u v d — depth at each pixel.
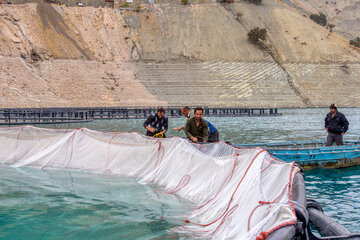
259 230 3.86
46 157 11.09
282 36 113.00
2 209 6.29
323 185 10.88
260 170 5.43
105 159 10.27
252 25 114.06
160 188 8.19
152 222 5.66
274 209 4.18
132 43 93.44
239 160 6.72
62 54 81.06
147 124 11.11
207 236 4.99
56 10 88.88
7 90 63.44
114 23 94.81
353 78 102.31
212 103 82.06
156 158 9.40
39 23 82.62
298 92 95.50
